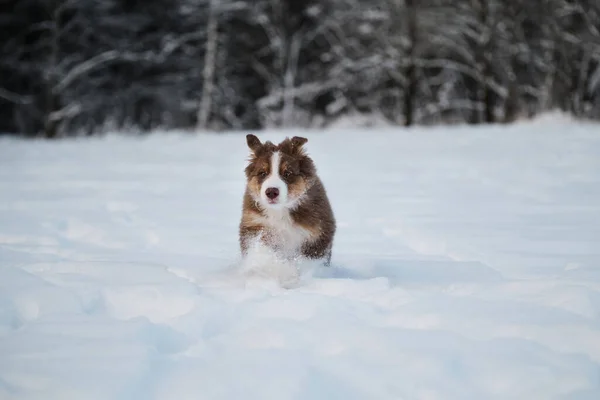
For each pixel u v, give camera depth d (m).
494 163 20.31
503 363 5.12
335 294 7.23
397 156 23.86
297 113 63.16
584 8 53.34
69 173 20.89
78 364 5.07
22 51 56.59
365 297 7.02
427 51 58.94
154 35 60.09
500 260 9.03
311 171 9.12
